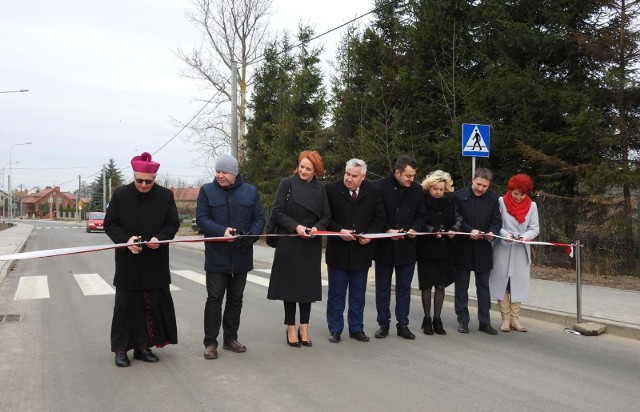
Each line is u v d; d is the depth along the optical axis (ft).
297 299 18.90
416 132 49.90
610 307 25.30
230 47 92.27
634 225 34.47
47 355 18.11
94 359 17.63
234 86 65.46
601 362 17.79
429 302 21.45
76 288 33.40
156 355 17.88
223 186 18.03
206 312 17.95
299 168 19.43
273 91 77.46
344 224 19.84
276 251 19.30
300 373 16.19
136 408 13.33
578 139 36.22
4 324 22.98
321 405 13.56
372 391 14.62
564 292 29.37
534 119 39.73
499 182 42.45
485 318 21.90
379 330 21.01
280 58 77.71
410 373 16.28
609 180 34.91
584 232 36.81
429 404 13.67
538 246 38.91
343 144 57.31
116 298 16.71
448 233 20.52
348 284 20.74
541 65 40.98
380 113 51.65
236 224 17.97
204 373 16.14
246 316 24.86
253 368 16.69
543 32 39.96
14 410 13.19
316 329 22.36
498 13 42.04
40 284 35.09
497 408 13.48
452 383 15.37
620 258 35.14
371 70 56.08
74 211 331.77
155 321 17.17
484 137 31.78
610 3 38.11
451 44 47.65
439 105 47.42
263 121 77.82
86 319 24.03
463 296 21.86
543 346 19.80
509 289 22.13
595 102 38.19
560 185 39.29
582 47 38.42
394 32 56.34
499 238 22.00
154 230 16.65
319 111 68.03
